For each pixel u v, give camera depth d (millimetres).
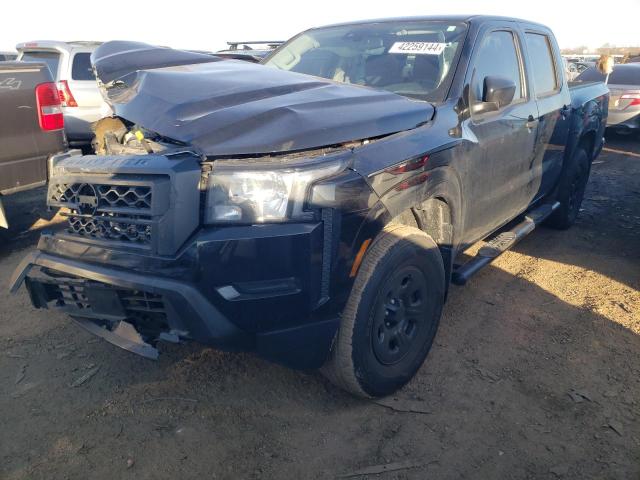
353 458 2457
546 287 4293
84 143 8266
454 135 3082
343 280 2379
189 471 2359
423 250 2805
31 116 4789
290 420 2693
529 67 4227
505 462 2449
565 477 2371
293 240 2201
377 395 2795
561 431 2652
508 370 3152
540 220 4680
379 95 2904
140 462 2400
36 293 2746
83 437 2547
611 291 4242
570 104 4977
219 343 2248
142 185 2273
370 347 2635
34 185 4918
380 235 2627
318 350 2430
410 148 2682
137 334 2555
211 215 2248
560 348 3400
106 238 2455
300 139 2299
